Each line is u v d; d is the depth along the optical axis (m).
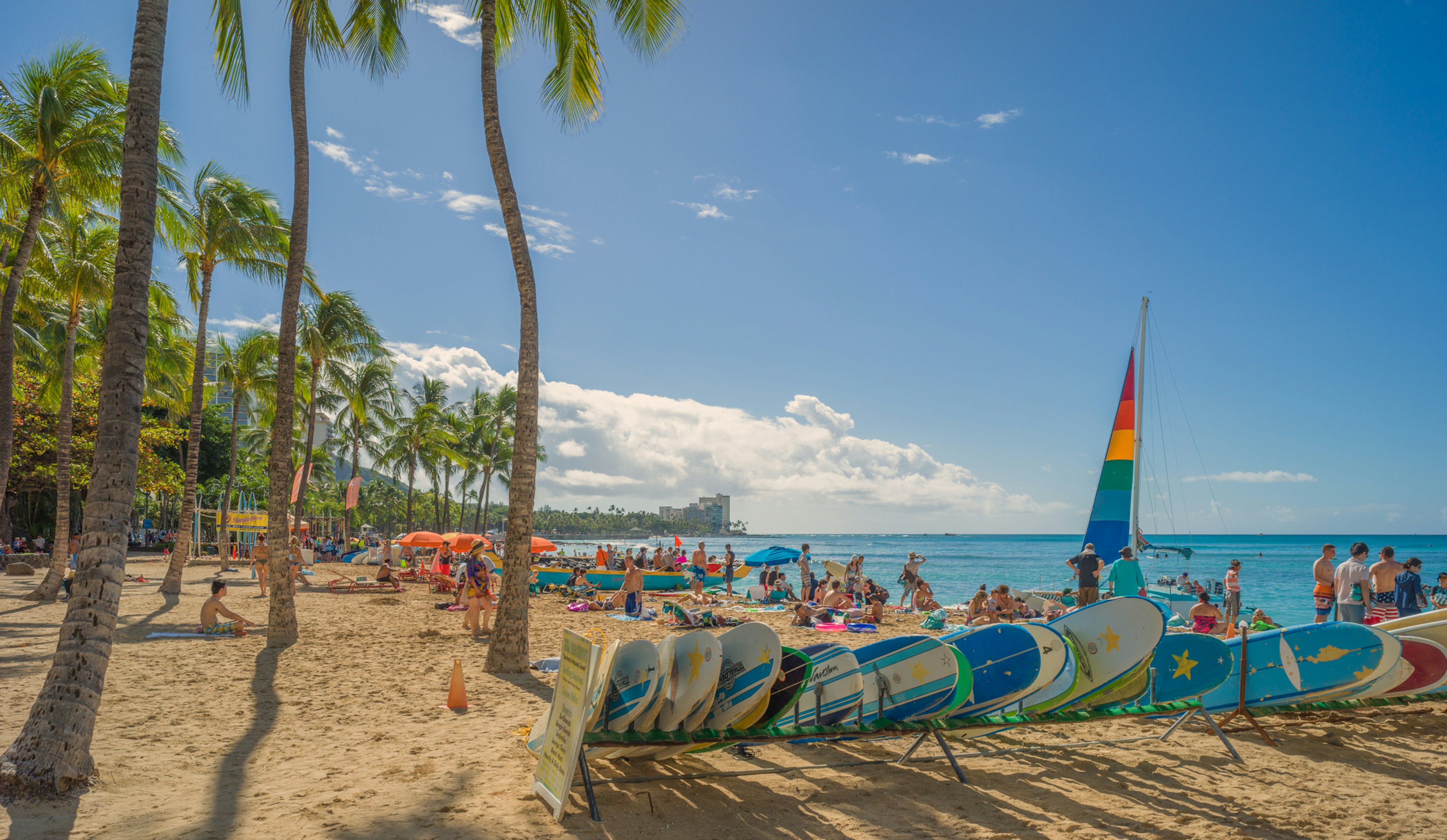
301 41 12.27
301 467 31.98
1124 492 21.30
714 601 23.97
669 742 4.93
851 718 6.04
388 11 11.89
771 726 5.52
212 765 5.64
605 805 4.88
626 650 5.37
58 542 16.88
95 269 17.84
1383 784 5.59
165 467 36.59
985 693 6.09
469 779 5.36
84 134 15.30
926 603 21.62
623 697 5.14
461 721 7.13
